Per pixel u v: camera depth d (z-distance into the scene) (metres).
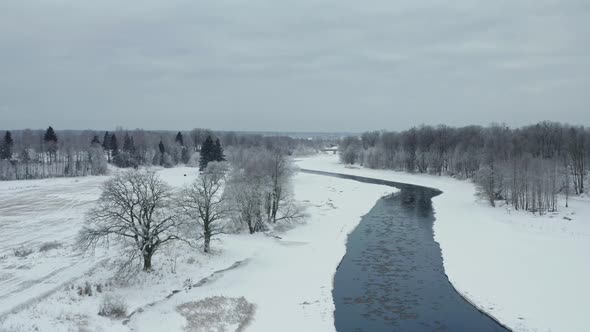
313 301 43.34
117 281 42.22
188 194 55.88
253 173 71.06
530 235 66.19
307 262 55.00
